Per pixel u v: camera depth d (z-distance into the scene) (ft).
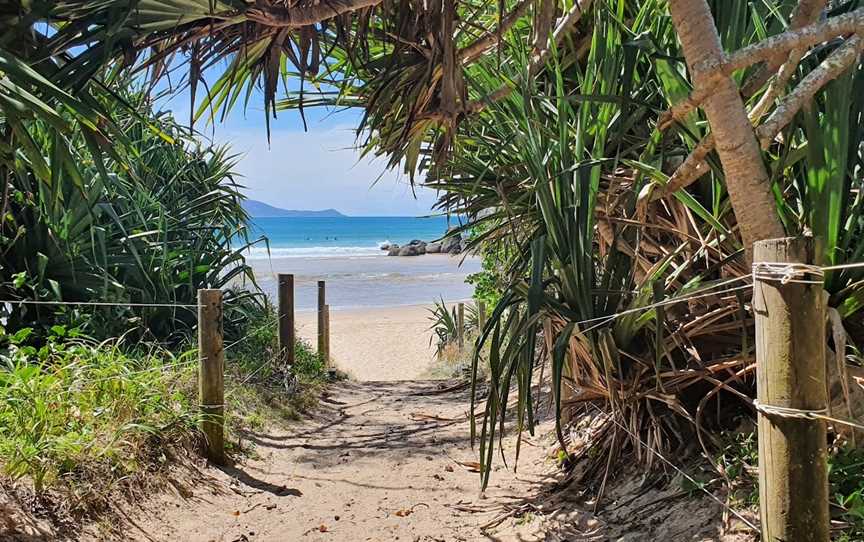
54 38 6.89
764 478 4.93
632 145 10.13
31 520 7.80
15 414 9.02
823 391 4.76
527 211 10.51
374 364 37.45
